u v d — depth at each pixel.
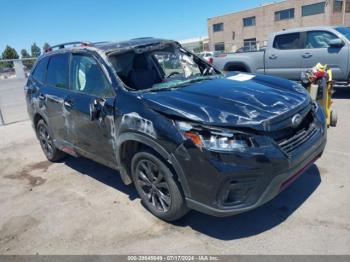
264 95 3.25
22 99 13.16
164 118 2.94
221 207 2.79
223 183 2.69
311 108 3.40
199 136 2.72
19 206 4.12
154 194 3.42
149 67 4.10
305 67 8.55
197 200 2.89
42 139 5.55
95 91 3.84
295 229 3.05
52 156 5.41
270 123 2.76
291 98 3.25
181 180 2.92
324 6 39.31
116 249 3.07
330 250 2.74
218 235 3.11
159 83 3.88
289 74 8.88
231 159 2.63
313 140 3.16
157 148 3.00
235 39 50.34
